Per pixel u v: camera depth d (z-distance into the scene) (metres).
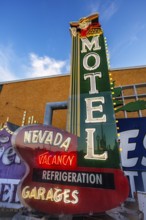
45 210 6.32
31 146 7.43
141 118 10.23
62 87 19.91
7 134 12.19
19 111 19.75
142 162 9.09
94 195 6.33
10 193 10.11
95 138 7.56
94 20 11.79
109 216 6.18
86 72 9.75
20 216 6.64
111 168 6.73
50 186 6.73
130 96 11.61
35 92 20.59
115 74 18.67
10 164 11.10
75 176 6.81
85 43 11.00
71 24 12.08
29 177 6.95
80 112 8.43
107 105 8.34
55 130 7.76
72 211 6.16
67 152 7.34
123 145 9.81
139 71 18.19
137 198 7.42
